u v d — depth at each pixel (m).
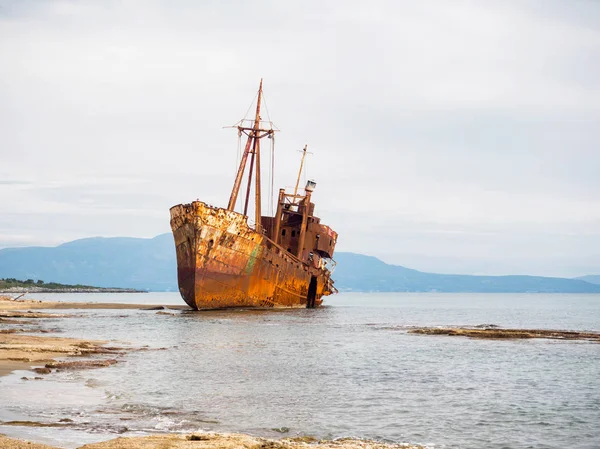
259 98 84.00
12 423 19.38
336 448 17.05
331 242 95.44
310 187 88.12
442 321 88.62
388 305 176.88
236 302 75.25
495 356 40.81
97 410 21.73
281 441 17.69
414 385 29.28
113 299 193.50
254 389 27.03
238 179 81.44
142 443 16.08
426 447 18.72
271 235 90.50
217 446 15.81
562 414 23.47
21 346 36.38
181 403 23.58
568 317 106.50
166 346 42.16
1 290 189.75
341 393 26.80
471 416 22.98
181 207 68.88
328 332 56.81
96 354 36.09
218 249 70.00
